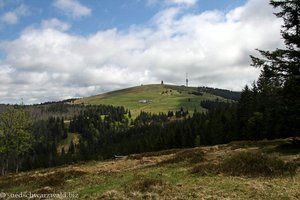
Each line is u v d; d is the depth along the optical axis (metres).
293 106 29.80
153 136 127.56
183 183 18.53
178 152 39.06
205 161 26.52
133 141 142.38
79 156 150.38
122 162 35.38
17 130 63.59
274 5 30.81
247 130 65.44
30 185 25.34
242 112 71.38
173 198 15.23
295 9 30.36
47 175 29.06
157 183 18.39
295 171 19.62
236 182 17.72
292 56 29.95
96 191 19.12
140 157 39.44
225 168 20.89
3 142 63.44
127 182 20.44
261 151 29.86
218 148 38.00
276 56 30.19
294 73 30.00
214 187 16.94
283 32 30.52
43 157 140.00
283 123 31.11
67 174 27.67
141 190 17.31
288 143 31.88
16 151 65.69
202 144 89.38
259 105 59.06
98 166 34.16
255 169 19.91
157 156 37.94
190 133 98.06
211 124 91.44
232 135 74.38
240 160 21.16
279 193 14.97
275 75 31.05
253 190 15.77
